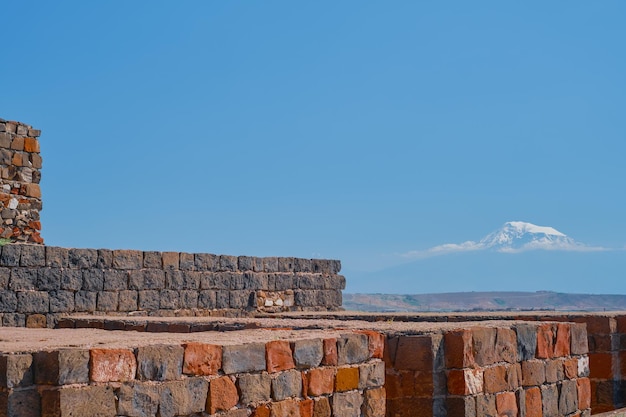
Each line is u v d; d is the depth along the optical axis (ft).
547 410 41.52
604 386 54.60
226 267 84.64
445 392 36.94
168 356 25.98
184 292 79.97
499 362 38.93
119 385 24.58
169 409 25.72
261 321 51.85
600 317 55.11
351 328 40.81
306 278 93.45
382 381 33.91
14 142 83.30
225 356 27.71
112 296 73.72
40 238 84.33
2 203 81.61
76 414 23.48
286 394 29.71
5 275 66.80
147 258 77.00
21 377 23.43
